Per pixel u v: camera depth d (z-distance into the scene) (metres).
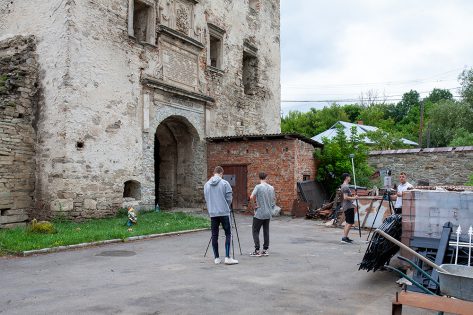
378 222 13.62
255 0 24.41
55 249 9.01
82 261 8.02
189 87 18.36
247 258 8.54
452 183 21.09
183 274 7.01
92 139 13.86
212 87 19.91
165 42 17.03
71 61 13.29
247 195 18.41
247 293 5.91
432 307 3.89
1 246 8.91
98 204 13.94
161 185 19.62
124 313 4.96
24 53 13.80
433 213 6.49
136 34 16.84
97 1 14.25
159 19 16.73
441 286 4.16
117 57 14.91
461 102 37.03
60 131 13.17
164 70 16.92
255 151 18.39
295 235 12.16
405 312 5.23
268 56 25.03
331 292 6.07
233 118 21.41
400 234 7.39
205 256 8.69
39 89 13.76
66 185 12.99
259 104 23.88
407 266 6.96
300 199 17.44
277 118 25.62
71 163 13.14
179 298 5.60
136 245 9.95
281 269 7.52
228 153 18.95
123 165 14.95
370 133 39.06
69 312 4.98
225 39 21.11
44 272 7.07
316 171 19.89
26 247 8.75
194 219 14.47
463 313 3.76
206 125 19.36
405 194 6.75
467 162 20.77
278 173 17.83
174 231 11.88
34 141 13.64
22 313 4.94
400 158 22.62
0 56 14.41
